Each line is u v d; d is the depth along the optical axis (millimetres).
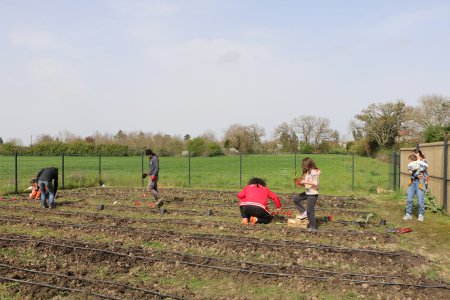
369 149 58188
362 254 8531
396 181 20922
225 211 14125
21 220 11961
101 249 8914
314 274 7410
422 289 6707
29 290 6645
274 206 15391
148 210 13930
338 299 6391
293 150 75875
